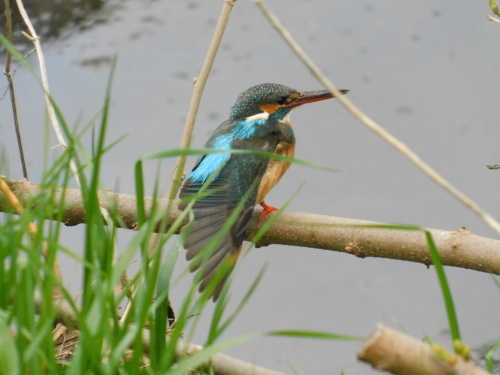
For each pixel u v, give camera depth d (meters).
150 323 5.71
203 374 6.18
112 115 14.80
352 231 7.77
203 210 8.28
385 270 13.02
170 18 16.59
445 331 11.91
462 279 12.78
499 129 14.82
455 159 14.36
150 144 14.37
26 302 5.37
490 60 16.16
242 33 16.56
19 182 8.33
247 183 8.64
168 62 15.80
